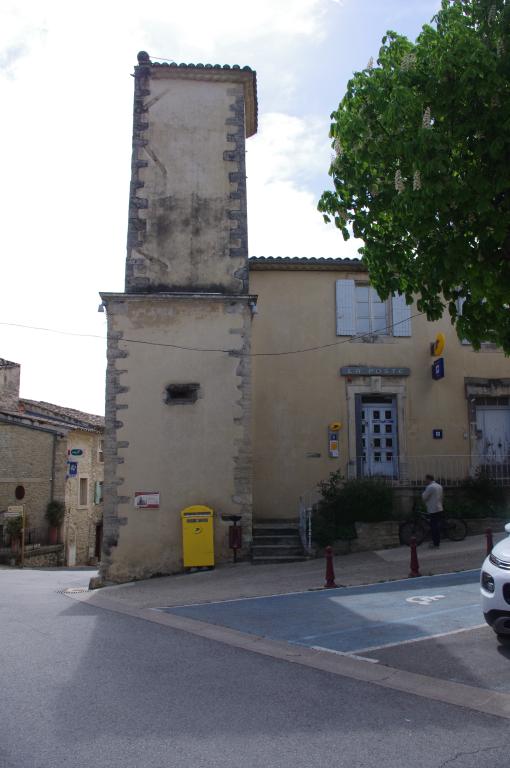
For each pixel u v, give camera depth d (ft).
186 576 44.96
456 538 52.06
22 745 14.92
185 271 50.90
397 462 57.77
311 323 58.54
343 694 18.71
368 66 27.89
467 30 25.46
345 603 32.48
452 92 24.82
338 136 28.53
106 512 46.85
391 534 51.01
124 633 27.43
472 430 58.80
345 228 29.45
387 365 58.65
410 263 28.27
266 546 48.80
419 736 15.51
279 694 18.71
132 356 48.73
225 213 51.83
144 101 53.16
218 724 16.29
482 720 16.53
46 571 74.38
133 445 47.67
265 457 56.54
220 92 53.67
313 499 56.18
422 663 21.66
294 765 13.94
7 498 91.40
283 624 28.37
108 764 13.93
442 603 31.42
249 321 49.75
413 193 24.58
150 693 18.79
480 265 24.84
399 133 25.88
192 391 48.70
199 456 47.91
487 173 24.40
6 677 20.43
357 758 14.28
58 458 91.97
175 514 47.19
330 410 57.52
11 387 101.65
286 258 58.54
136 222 51.37
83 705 17.72
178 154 52.54
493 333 26.84
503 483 55.62
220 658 22.91
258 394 57.31
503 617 21.81
